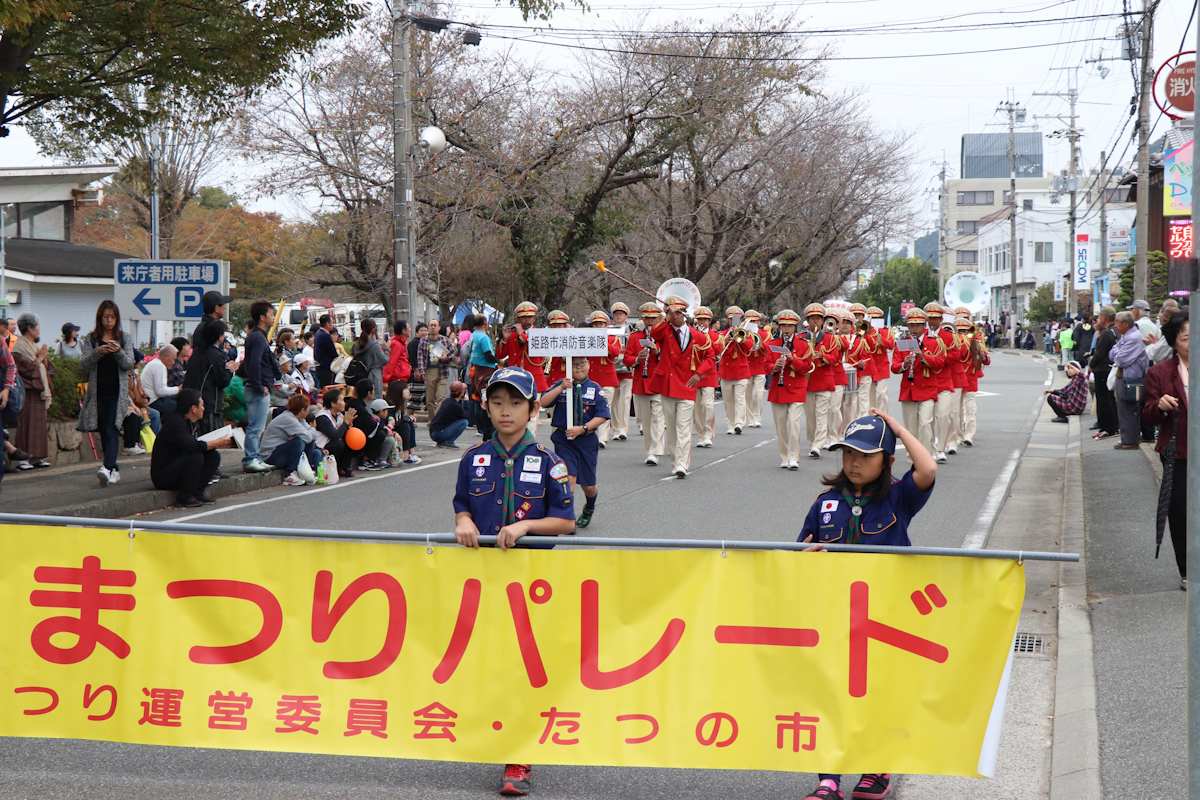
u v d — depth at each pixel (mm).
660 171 37469
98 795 5316
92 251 31766
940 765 5055
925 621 5070
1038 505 13688
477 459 5629
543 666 5281
